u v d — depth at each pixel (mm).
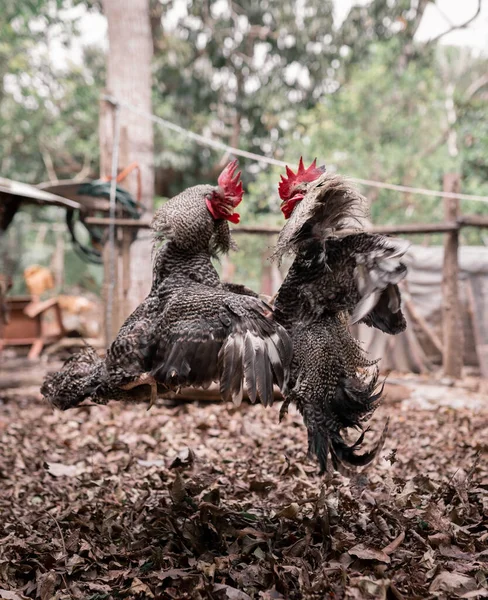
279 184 1134
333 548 1009
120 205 3117
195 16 6859
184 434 2059
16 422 2287
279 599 896
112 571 1020
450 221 2969
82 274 7172
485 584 903
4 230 3045
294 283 1073
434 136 5414
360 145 5078
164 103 6414
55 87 7168
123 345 1049
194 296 1006
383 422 2230
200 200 1108
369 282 969
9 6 6469
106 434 2082
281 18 6855
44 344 3939
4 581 1009
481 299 3314
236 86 7051
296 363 1050
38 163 7203
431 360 3373
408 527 1101
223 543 1078
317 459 1033
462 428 2139
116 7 3914
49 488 1547
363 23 6840
